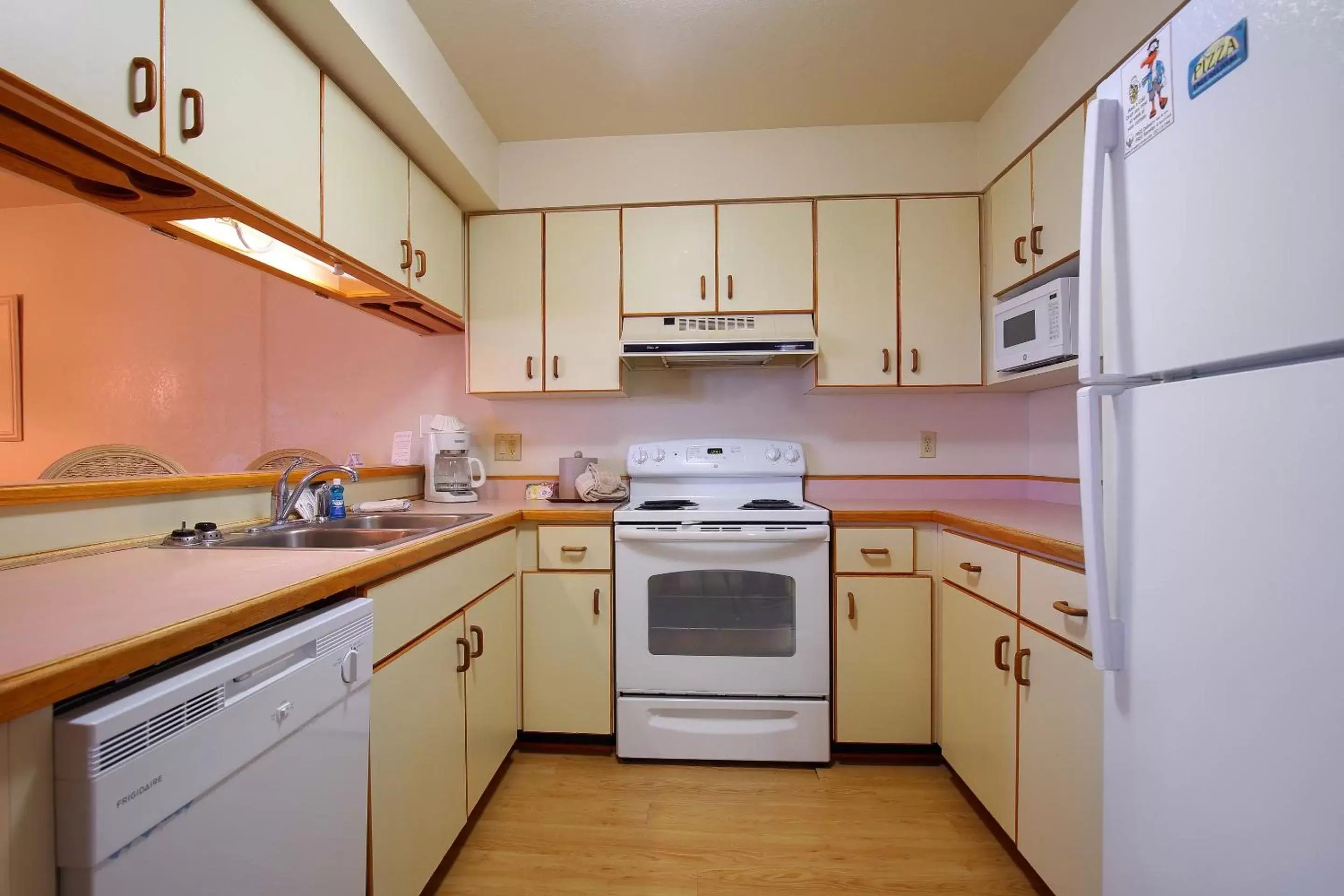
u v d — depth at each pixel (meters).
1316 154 0.56
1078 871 1.13
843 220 2.12
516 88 1.89
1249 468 0.63
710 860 1.46
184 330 2.61
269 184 1.18
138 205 1.14
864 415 2.38
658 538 1.86
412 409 2.49
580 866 1.44
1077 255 1.55
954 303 2.10
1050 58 1.68
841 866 1.44
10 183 2.47
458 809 1.41
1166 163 0.73
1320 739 0.56
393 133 1.68
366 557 1.04
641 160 2.17
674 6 1.57
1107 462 0.84
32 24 0.76
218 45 1.05
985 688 1.53
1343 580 0.54
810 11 1.59
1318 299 0.56
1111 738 0.83
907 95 1.97
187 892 0.61
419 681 1.21
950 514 1.76
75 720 0.52
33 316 2.69
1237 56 0.64
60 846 0.52
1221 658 0.66
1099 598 0.82
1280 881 0.60
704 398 2.41
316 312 2.54
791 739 1.87
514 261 2.19
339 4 1.20
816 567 1.88
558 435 2.44
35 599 0.76
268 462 2.24
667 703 1.89
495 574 1.70
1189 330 0.70
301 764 0.79
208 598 0.76
